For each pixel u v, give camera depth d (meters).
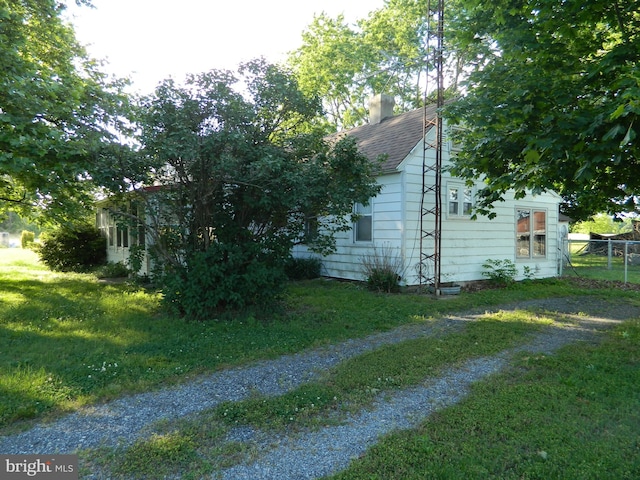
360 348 5.57
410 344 5.68
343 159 6.79
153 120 6.33
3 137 5.91
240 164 6.52
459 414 3.51
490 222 12.30
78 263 16.09
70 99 7.30
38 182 7.50
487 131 5.62
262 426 3.34
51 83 6.79
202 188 6.82
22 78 6.25
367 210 11.38
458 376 4.49
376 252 11.01
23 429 3.28
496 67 5.53
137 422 3.40
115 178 6.19
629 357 5.07
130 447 2.99
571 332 6.43
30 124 6.43
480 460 2.81
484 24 5.65
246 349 5.37
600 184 5.68
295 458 2.88
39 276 13.74
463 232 11.57
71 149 6.25
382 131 13.26
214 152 6.36
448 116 5.80
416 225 10.52
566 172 4.98
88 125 7.74
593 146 4.27
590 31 5.47
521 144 5.44
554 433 3.18
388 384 4.25
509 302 9.16
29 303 8.41
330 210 6.92
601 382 4.23
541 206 13.84
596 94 4.90
